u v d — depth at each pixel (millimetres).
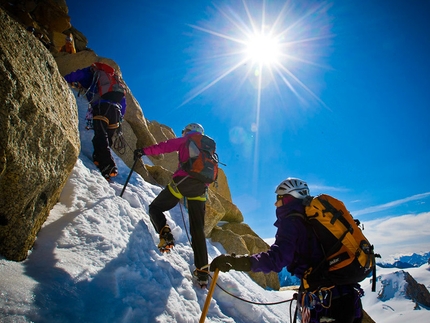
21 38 2732
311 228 2709
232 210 9250
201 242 3957
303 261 2699
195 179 4008
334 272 2545
